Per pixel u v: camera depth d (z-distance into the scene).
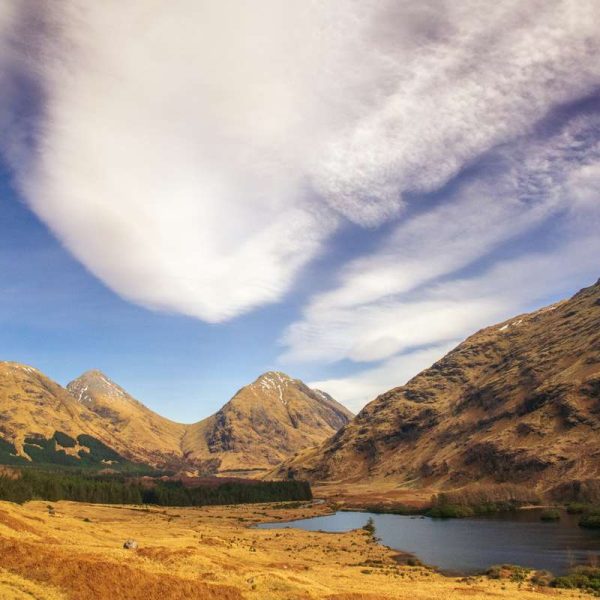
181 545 86.19
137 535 100.44
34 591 40.81
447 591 66.25
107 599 42.72
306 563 91.00
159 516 180.88
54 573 45.00
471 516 189.00
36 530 70.81
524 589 71.19
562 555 103.69
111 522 141.38
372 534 148.50
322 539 134.38
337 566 90.94
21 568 45.28
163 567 56.78
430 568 95.38
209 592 48.94
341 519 199.25
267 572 61.69
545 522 157.50
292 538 133.88
